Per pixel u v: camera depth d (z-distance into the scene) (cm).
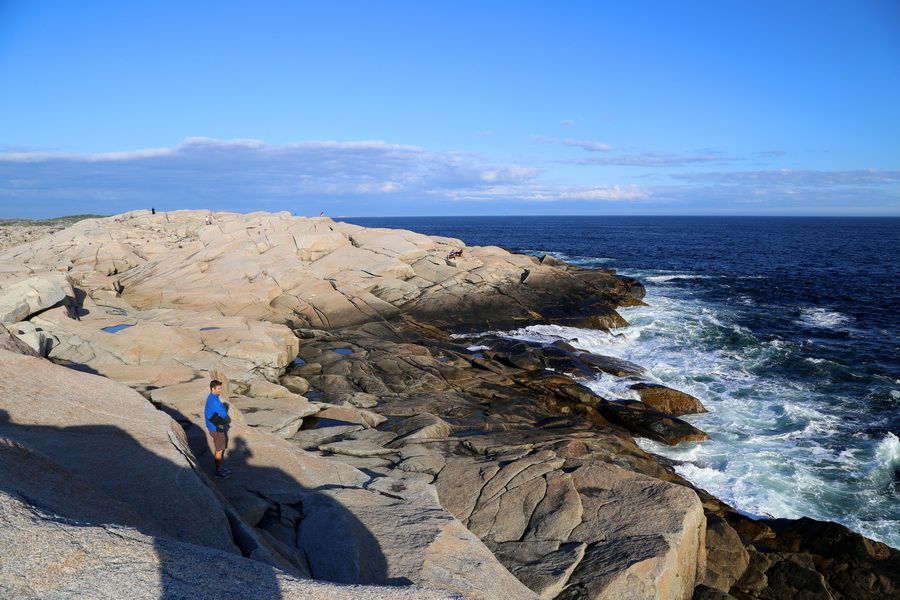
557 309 3350
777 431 1930
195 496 830
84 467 844
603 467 1303
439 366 2284
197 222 5381
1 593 445
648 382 2283
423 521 991
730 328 3155
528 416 1884
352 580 792
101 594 471
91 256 3981
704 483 1600
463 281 3497
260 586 522
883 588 1158
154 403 1485
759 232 15188
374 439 1552
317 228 3984
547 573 999
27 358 1121
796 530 1335
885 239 11831
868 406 2123
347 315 3009
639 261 6956
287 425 1583
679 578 1034
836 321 3466
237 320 2411
